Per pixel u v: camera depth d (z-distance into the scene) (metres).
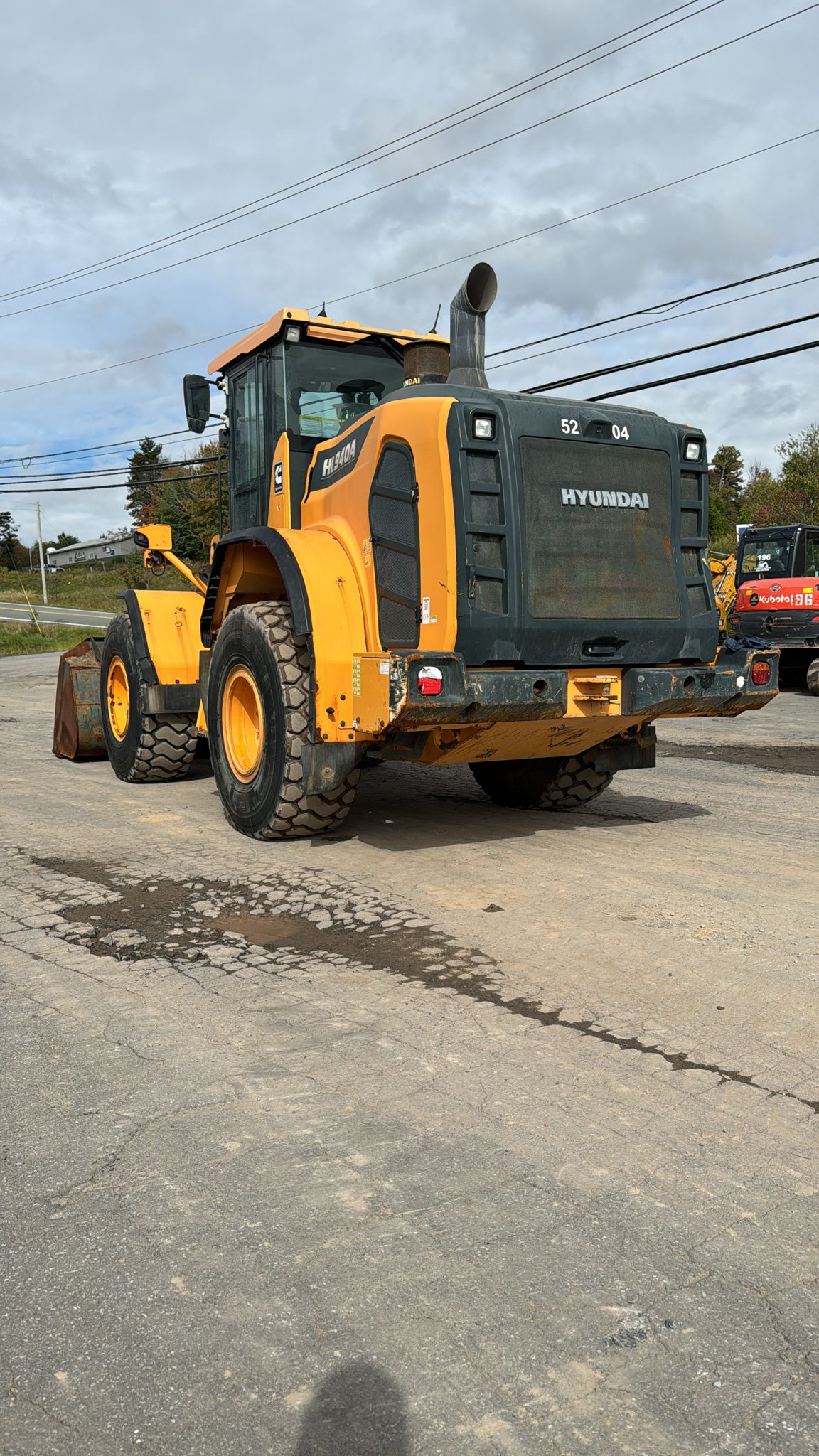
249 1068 3.29
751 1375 2.02
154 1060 3.36
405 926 4.72
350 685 5.76
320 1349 2.08
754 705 6.20
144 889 5.32
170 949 4.44
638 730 6.98
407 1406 1.94
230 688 6.52
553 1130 2.90
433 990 3.94
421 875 5.56
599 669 5.73
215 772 6.79
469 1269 2.31
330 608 5.77
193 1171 2.71
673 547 5.88
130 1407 1.95
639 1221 2.49
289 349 6.85
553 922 4.75
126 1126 2.94
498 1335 2.11
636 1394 1.97
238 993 3.93
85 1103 3.08
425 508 5.31
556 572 5.45
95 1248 2.40
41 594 76.12
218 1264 2.34
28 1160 2.77
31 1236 2.45
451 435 5.20
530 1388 1.98
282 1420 1.92
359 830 6.69
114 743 8.97
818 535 18.53
